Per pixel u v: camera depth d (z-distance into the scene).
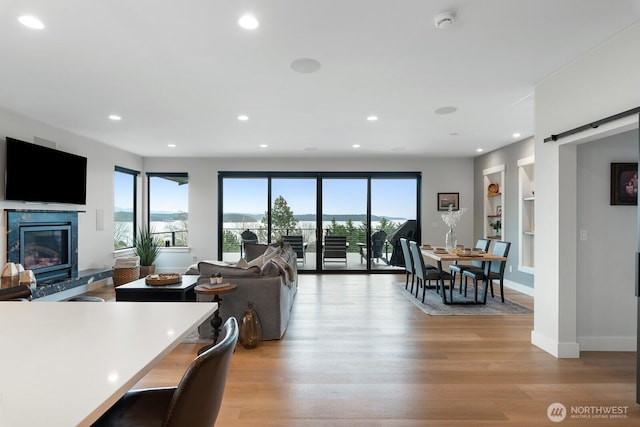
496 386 2.48
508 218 6.11
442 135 5.35
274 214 7.54
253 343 3.18
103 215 5.98
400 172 7.45
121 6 2.00
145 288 3.89
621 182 3.09
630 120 2.30
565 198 2.97
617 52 2.40
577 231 3.11
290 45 2.49
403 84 3.25
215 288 3.12
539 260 3.23
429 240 7.44
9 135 4.16
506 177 6.15
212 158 7.38
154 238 7.21
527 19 2.17
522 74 3.02
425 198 7.44
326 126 4.80
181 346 3.25
